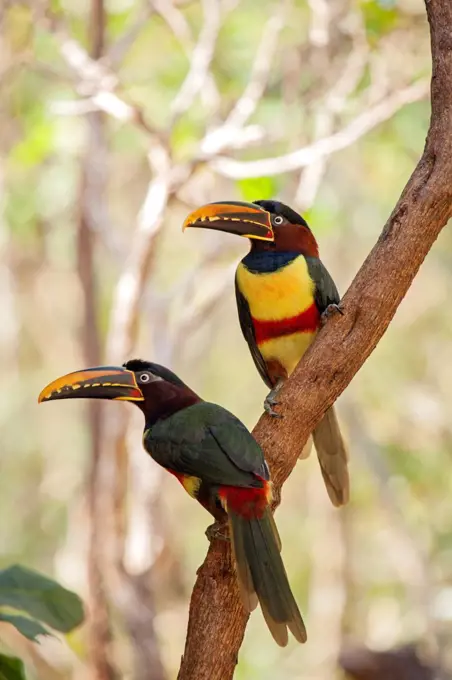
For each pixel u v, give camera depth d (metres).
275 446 6.36
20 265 19.22
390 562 18.45
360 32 13.38
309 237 7.76
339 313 6.36
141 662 13.03
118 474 13.23
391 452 18.28
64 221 17.55
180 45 14.90
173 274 17.70
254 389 19.25
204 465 6.07
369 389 18.81
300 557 19.08
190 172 12.03
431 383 18.95
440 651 14.27
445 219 6.30
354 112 13.56
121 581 13.21
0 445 18.98
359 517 18.89
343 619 18.02
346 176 16.58
